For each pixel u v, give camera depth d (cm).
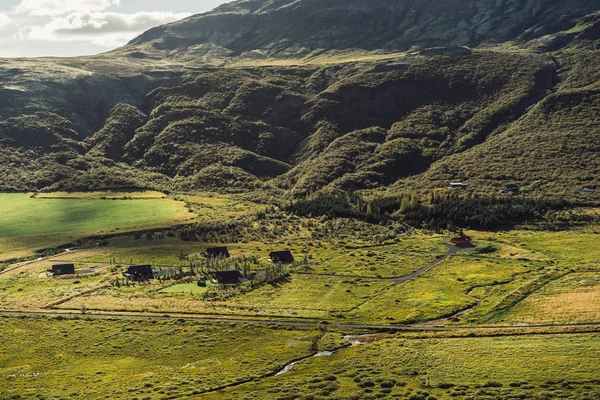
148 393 10625
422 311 14925
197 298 16650
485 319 14238
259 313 15138
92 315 15500
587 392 9406
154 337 13788
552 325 13412
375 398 9600
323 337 13338
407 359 11612
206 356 12588
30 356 12988
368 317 14688
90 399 10494
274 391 10206
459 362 11294
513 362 11094
